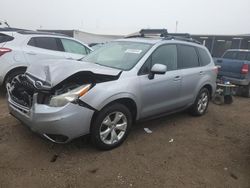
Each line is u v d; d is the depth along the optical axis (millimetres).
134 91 4141
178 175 3578
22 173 3338
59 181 3238
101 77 3826
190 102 5668
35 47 6914
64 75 3580
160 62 4754
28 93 3793
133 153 4062
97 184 3242
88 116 3623
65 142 3590
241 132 5434
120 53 4773
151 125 5348
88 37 26719
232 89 7832
